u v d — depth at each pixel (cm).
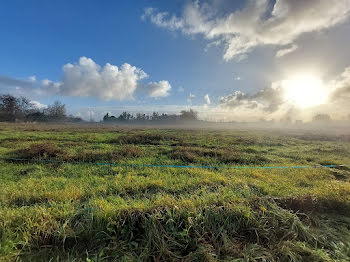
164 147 789
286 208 264
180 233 201
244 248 193
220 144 927
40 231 198
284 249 190
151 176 405
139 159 560
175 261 176
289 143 1130
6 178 371
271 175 425
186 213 225
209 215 226
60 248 190
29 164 473
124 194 315
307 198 275
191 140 1059
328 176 445
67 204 244
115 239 197
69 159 514
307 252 189
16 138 902
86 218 216
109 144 855
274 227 222
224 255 186
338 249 195
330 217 253
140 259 177
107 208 226
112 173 425
